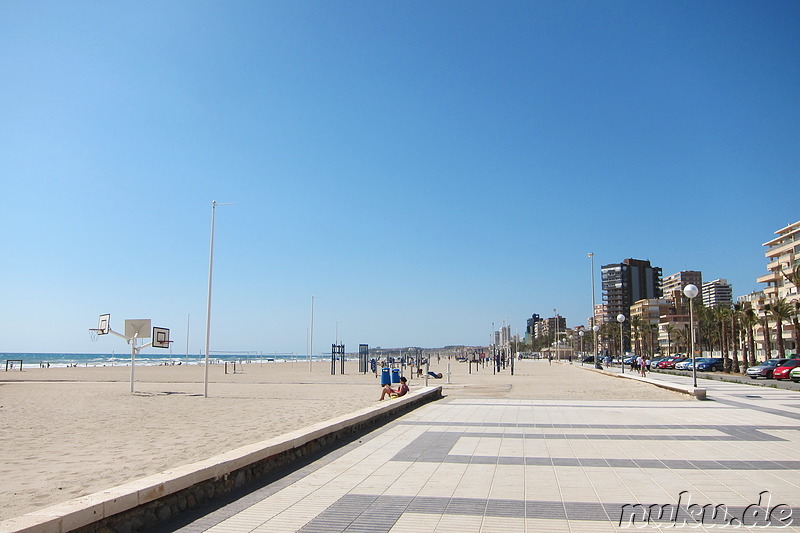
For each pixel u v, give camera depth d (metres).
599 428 13.40
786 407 18.31
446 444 11.09
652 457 9.68
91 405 21.47
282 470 8.68
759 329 81.75
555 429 13.25
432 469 8.73
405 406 17.30
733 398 22.00
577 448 10.62
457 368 76.88
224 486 7.28
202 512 6.43
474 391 27.50
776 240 83.75
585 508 6.54
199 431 13.88
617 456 9.78
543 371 61.16
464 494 7.19
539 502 6.80
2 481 8.57
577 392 26.30
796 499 6.88
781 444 10.99
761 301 83.00
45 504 7.20
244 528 5.83
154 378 45.59
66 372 60.78
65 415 18.08
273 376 50.53
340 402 21.77
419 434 12.44
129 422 16.03
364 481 7.93
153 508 5.98
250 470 7.95
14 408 20.55
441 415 16.25
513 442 11.34
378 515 6.27
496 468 8.79
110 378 46.19
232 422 15.62
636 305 152.12
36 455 10.93
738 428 13.32
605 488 7.49
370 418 13.59
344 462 9.30
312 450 10.09
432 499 6.95
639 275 185.50
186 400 23.38
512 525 5.90
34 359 166.25
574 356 143.12
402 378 22.30
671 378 39.94
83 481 8.52
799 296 73.44
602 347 140.25
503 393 25.91
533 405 19.34
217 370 68.50
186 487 6.51
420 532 5.68
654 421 14.74
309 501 6.88
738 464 9.04
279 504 6.75
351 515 6.27
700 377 41.97
